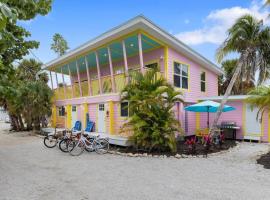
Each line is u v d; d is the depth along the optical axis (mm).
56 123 18781
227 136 14617
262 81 12773
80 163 7832
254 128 13750
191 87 15375
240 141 13734
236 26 12047
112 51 14422
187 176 6191
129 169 6969
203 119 16344
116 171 6754
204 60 15945
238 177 6062
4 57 5359
